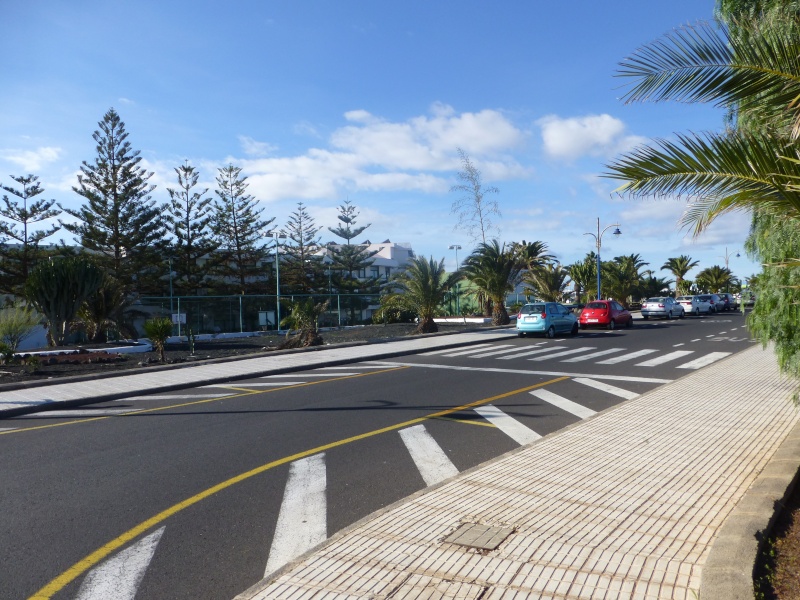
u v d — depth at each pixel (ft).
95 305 88.07
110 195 131.23
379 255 238.27
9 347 64.13
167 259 141.90
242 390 45.39
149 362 62.03
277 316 114.83
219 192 157.07
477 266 114.52
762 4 21.75
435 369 54.60
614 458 23.09
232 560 15.49
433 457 24.97
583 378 46.93
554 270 142.61
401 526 16.58
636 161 16.89
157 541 16.78
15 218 121.49
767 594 12.37
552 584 12.98
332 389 44.16
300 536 16.99
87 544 16.65
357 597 12.66
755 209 19.44
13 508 19.75
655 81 16.29
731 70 15.51
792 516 16.58
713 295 168.04
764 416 29.84
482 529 16.22
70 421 35.09
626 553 14.48
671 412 31.37
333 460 24.71
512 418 32.40
